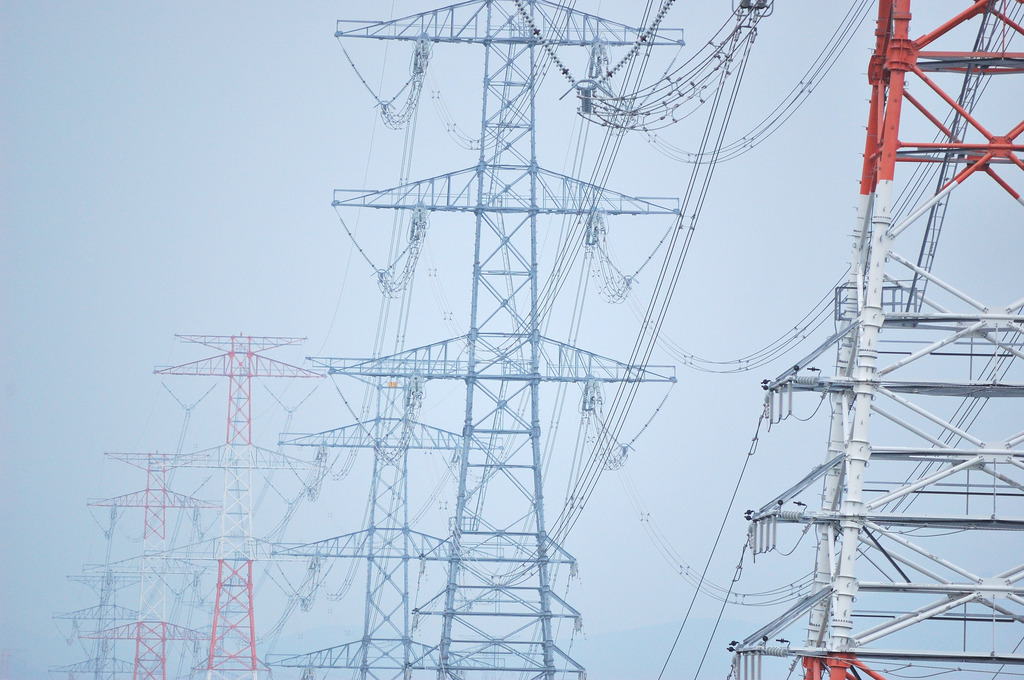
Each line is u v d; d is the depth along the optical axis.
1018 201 159.00
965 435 159.25
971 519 159.25
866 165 171.62
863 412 159.00
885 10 165.25
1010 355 169.12
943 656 155.12
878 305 159.50
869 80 169.25
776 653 160.50
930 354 166.25
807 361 168.12
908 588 157.75
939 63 162.00
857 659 155.88
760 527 163.25
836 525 161.12
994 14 160.88
